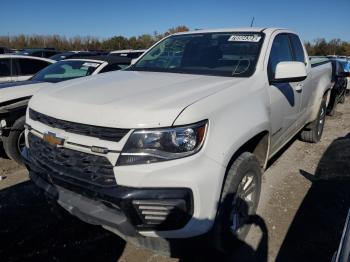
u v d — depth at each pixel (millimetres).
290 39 4227
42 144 2654
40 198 3910
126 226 2230
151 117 2174
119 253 2949
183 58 3734
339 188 4184
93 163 2273
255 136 3064
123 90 2648
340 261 1464
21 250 2977
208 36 3938
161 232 2260
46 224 3377
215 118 2396
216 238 2564
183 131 2189
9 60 7867
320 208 3711
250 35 3691
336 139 6250
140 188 2158
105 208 2309
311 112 5109
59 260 2857
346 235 1612
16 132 4617
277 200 3865
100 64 6160
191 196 2221
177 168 2174
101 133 2229
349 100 11188
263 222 3414
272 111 3232
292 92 3834
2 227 3318
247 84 2961
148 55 4109
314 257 2928
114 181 2209
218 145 2359
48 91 2908
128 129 2162
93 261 2848
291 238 3178
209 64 3484
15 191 4082
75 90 2756
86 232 3252
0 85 5125
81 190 2342
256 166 2934
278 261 2869
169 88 2672
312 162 5047
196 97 2451
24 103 4645
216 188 2328
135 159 2158
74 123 2354
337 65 7633
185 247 2611
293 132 4395
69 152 2387
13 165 4910
